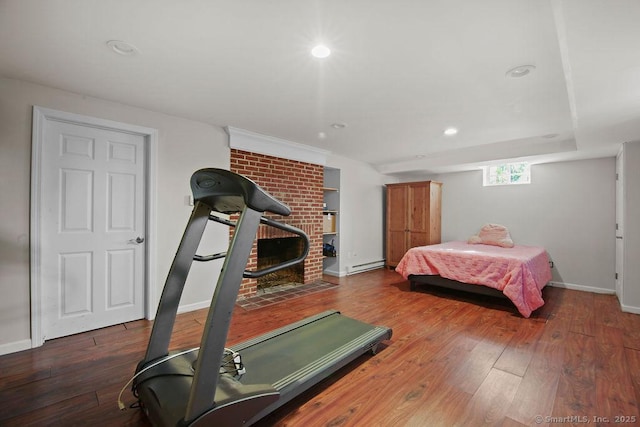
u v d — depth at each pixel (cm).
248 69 210
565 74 195
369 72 212
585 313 332
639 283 332
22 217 231
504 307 348
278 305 354
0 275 223
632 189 337
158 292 301
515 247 456
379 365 215
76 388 183
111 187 278
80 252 262
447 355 230
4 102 223
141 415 160
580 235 445
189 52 189
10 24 160
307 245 175
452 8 145
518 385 190
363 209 572
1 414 159
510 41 172
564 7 127
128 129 280
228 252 141
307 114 302
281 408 168
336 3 143
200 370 129
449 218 586
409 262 428
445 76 217
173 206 311
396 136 381
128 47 183
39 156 237
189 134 321
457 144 423
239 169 365
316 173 472
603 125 278
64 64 205
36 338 236
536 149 412
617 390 184
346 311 333
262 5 145
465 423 155
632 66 173
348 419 159
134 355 225
